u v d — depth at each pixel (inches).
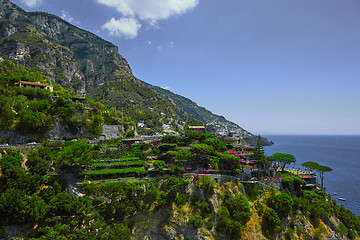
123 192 2240.4
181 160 2898.6
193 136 3688.5
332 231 2679.6
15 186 1963.6
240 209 2454.5
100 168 2551.7
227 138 4904.0
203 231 2333.9
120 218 2251.5
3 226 1813.5
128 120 5241.1
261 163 3307.1
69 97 4357.8
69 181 2260.1
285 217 2588.6
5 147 2337.6
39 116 3080.7
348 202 4210.1
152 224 2321.6
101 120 3779.5
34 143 2810.0
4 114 2822.3
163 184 2517.2
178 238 2304.4
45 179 2165.4
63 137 3299.7
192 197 2496.3
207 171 2807.6
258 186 2790.4
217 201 2502.5
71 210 1975.9
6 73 4121.6
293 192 3051.2
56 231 1859.0
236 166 2881.4
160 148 3316.9
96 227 2012.8
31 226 1911.9
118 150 3095.5
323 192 3127.5
